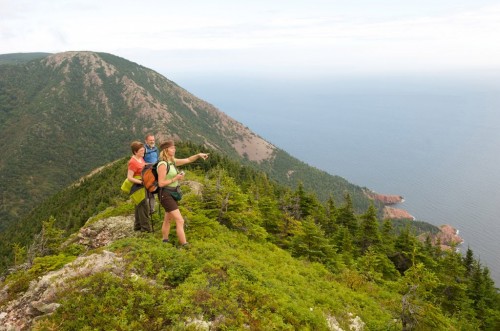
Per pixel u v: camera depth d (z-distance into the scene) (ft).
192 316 24.26
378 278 78.23
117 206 63.67
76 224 225.97
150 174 34.73
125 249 32.40
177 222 34.68
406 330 43.34
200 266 31.53
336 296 46.78
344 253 109.40
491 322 115.75
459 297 109.50
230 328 23.88
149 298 25.23
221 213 59.47
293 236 88.99
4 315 26.11
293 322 28.86
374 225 139.33
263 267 42.83
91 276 27.20
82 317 23.27
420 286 50.37
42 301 25.76
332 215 165.68
